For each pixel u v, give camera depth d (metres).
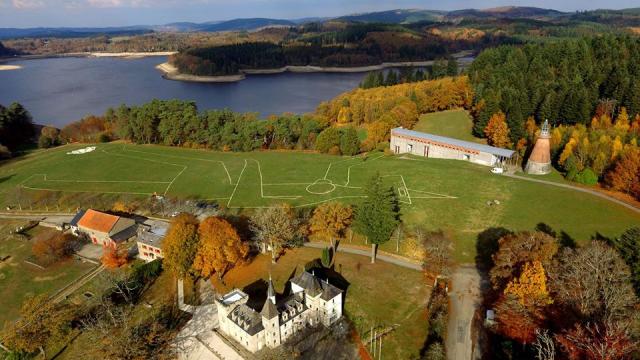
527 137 176.62
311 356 86.44
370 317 96.00
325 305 91.56
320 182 165.38
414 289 104.25
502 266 95.31
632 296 79.81
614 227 118.88
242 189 163.62
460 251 118.38
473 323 93.38
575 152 154.38
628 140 152.50
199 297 105.44
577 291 81.56
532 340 81.38
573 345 72.31
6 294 112.81
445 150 186.12
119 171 190.00
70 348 93.75
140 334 92.06
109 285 105.50
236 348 89.00
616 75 186.75
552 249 91.94
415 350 87.50
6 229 144.38
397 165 176.75
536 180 152.50
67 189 172.50
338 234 124.25
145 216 147.75
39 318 92.12
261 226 117.62
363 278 108.44
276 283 107.69
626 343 69.81
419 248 118.25
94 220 133.12
